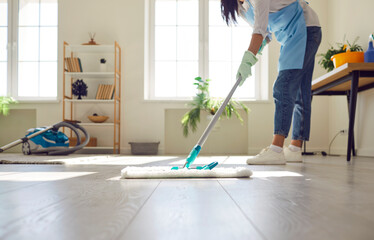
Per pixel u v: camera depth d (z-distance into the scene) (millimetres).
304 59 2049
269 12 2025
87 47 4141
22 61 4609
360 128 3354
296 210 576
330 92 3465
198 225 460
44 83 4594
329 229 437
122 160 2561
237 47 4562
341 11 3852
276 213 548
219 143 4406
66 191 825
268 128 4230
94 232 419
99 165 1947
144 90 4336
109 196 737
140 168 1243
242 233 416
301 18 2023
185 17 4582
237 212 557
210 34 4570
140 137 4281
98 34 4363
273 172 1397
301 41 2016
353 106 2328
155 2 4594
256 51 1794
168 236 400
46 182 1036
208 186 917
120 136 4277
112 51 4324
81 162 2258
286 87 1999
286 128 1984
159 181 1042
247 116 4383
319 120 4219
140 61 4336
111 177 1190
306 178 1150
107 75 4203
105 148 4059
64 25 4379
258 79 4496
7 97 4414
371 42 2348
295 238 391
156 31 4582
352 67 2238
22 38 4625
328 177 1188
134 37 4352
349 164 1984
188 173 1126
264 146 4219
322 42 4273
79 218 507
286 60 2021
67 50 4355
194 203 647
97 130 4297
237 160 2520
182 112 4461
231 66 4555
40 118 4320
